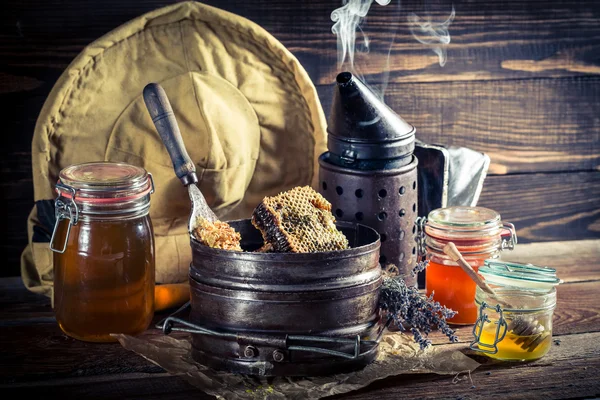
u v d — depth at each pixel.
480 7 1.56
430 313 1.27
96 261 1.29
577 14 1.59
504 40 1.58
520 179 1.64
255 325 1.21
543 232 1.67
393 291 1.26
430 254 1.37
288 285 1.20
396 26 1.55
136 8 1.49
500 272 1.26
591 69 1.62
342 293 1.21
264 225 1.26
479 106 1.60
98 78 1.41
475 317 1.36
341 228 1.33
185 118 1.41
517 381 1.23
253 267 1.20
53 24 1.47
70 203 1.29
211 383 1.21
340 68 1.55
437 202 1.45
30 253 1.45
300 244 1.25
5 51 1.47
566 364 1.27
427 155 1.45
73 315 1.31
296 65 1.46
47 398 1.20
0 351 1.30
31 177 1.52
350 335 1.22
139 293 1.32
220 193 1.43
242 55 1.46
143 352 1.28
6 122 1.49
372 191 1.36
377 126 1.35
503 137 1.62
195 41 1.44
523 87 1.61
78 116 1.41
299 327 1.21
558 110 1.62
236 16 1.45
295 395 1.19
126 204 1.29
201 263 1.23
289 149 1.49
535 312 1.26
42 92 1.49
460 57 1.58
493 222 1.35
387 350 1.29
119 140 1.42
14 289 1.49
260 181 1.48
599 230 1.68
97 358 1.28
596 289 1.47
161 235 1.44
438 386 1.22
